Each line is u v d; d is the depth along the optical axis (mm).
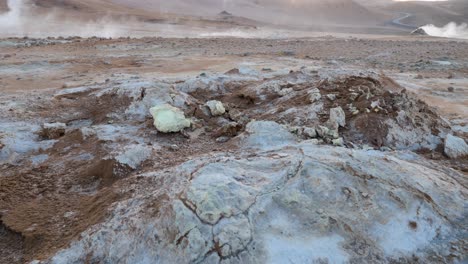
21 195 5992
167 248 4352
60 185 6238
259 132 7164
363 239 4605
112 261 4391
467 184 5848
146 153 6660
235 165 5523
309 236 4551
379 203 4988
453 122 9258
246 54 22188
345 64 19078
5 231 5141
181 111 8578
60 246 4660
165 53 22422
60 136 8414
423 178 5523
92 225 4852
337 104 8500
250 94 10438
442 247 4633
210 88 11789
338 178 5164
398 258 4461
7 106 10039
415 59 20922
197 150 7102
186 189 4852
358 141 7309
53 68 16797
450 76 15953
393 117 7730
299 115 8258
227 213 4523
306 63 19188
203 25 50719
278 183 5062
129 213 4863
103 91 10727
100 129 8312
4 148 7441
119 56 20734
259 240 4375
